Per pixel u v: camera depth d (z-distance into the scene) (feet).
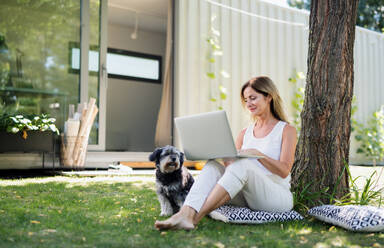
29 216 6.24
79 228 5.49
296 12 21.94
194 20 18.79
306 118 8.07
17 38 15.05
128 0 21.62
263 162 6.36
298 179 8.04
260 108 7.02
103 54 16.57
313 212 6.70
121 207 7.59
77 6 16.08
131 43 26.55
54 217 6.26
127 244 4.62
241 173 5.87
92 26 16.37
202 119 6.12
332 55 7.89
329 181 7.77
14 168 14.37
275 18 21.15
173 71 18.69
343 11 7.93
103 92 16.49
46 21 15.57
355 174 16.35
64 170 14.57
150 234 5.22
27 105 15.05
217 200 5.68
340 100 7.86
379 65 26.07
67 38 15.87
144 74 27.07
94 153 16.08
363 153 24.98
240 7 19.97
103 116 16.44
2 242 4.57
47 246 4.45
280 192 6.44
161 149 7.72
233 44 19.71
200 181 5.89
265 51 20.70
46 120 13.99
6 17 14.93
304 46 22.17
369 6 40.42
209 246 4.64
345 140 7.93
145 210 7.53
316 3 8.20
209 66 19.02
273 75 20.93
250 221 6.15
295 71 21.68
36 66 15.30
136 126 26.43
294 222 6.36
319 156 7.84
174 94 18.58
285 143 6.67
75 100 15.94
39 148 13.73
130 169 15.21
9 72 14.85
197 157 6.40
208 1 19.13
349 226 5.69
